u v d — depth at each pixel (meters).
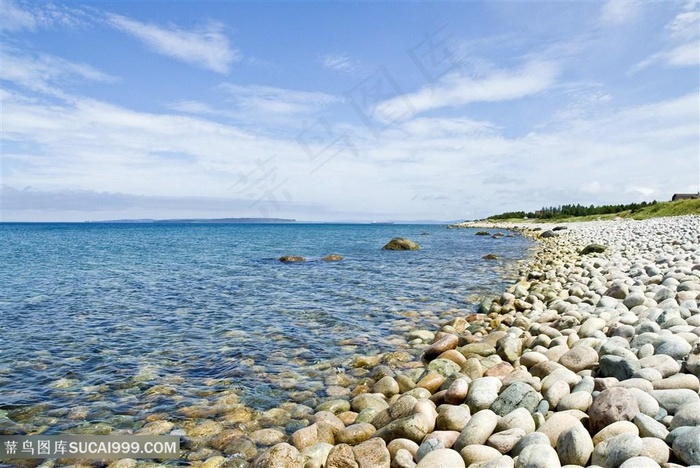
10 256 34.16
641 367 5.71
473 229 110.25
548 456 3.98
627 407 4.55
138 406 6.84
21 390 7.46
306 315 12.95
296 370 8.43
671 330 7.06
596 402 4.77
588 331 8.08
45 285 19.08
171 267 26.05
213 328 11.52
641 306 9.30
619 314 9.22
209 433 5.98
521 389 5.53
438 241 52.91
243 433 5.96
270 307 14.13
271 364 8.77
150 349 9.72
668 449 3.91
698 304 8.63
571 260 24.25
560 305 11.27
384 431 5.39
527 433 4.72
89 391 7.43
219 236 76.44
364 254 34.72
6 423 6.31
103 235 81.25
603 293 11.97
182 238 67.81
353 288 17.86
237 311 13.58
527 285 16.53
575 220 101.56
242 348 9.78
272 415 6.53
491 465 4.10
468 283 18.92
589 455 4.14
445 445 4.87
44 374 8.20
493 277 20.78
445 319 12.44
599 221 81.69
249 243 53.16
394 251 37.94
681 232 30.34
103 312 13.52
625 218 79.00
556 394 5.39
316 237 70.94
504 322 10.80
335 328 11.48
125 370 8.41
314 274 22.45
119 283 19.64
